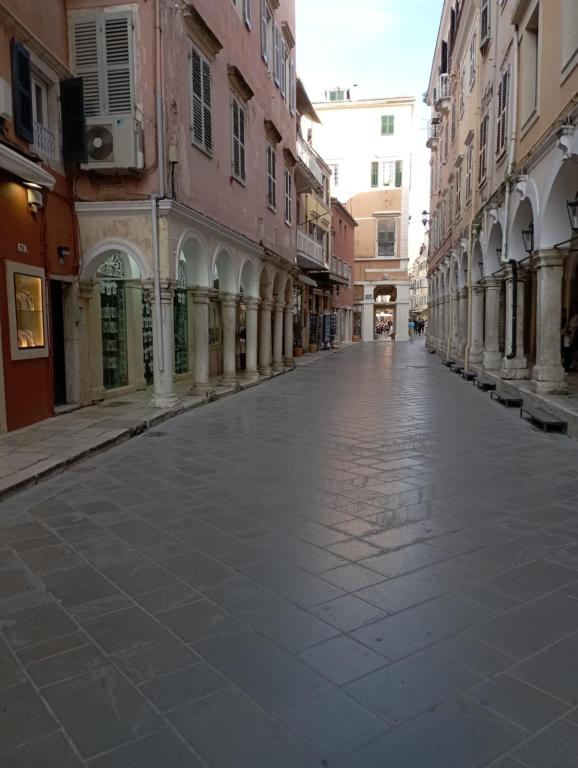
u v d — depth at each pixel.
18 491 5.89
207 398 12.28
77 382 10.46
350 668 2.91
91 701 2.69
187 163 11.12
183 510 5.34
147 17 9.84
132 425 8.94
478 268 18.70
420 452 7.66
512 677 2.83
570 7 9.05
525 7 11.66
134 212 10.05
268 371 17.95
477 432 9.04
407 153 47.22
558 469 6.76
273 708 2.62
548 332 10.58
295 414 10.89
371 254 48.41
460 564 4.14
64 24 9.95
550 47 10.08
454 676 2.84
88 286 10.55
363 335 48.91
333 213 37.91
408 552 4.35
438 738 2.43
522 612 3.46
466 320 21.61
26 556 4.33
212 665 2.95
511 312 13.42
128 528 4.89
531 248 11.50
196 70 11.55
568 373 14.43
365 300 48.69
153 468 6.89
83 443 7.70
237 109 14.31
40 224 9.12
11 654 3.08
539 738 2.42
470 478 6.39
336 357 28.97
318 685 2.78
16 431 8.48
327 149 47.97
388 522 4.99
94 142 9.67
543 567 4.09
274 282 19.34
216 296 14.04
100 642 3.17
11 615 3.47
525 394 11.05
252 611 3.48
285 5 19.80
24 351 8.73
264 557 4.27
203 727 2.51
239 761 2.31
